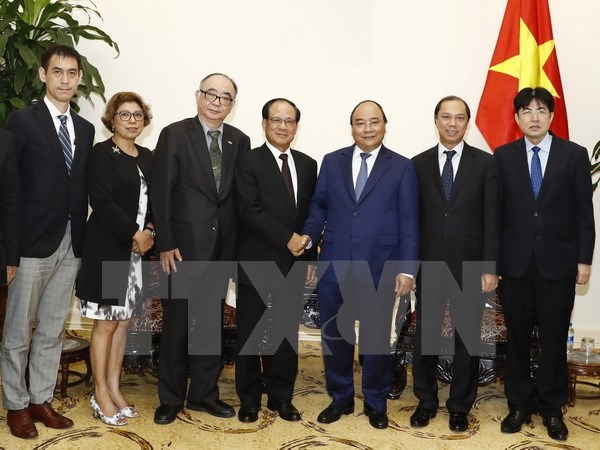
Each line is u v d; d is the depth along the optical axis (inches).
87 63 154.0
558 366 114.6
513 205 114.8
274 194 116.4
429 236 115.7
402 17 175.3
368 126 114.3
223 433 112.2
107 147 113.9
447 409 124.4
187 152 114.0
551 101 112.1
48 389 114.1
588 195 112.7
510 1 167.3
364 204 115.1
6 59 152.2
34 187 105.5
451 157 117.4
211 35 177.5
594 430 117.6
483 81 174.6
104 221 111.3
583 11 171.2
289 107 116.0
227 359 134.9
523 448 108.3
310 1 176.6
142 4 177.0
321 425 117.3
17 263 102.1
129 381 141.9
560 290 112.7
